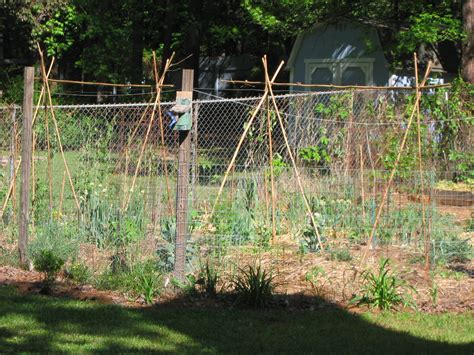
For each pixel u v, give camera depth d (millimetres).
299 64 23875
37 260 8852
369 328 7094
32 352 6160
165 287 8172
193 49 29641
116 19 28094
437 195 13102
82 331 6812
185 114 8125
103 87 29766
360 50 22609
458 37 19047
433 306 7875
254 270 8477
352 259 9484
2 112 11438
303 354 6254
